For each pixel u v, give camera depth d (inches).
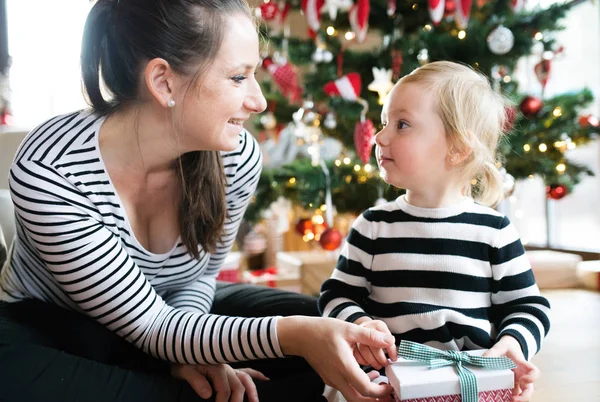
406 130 38.5
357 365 29.1
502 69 80.3
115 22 32.6
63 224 31.9
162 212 38.0
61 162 32.9
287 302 45.6
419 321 37.2
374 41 119.4
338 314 37.9
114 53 32.7
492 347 33.3
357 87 73.5
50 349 31.4
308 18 76.6
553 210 116.5
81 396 29.5
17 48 123.7
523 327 35.5
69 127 34.4
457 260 38.0
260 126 101.0
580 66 107.3
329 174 81.9
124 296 32.8
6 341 32.3
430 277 38.0
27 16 123.6
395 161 38.9
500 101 42.4
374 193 80.0
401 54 78.1
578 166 84.0
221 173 38.8
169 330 32.9
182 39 30.6
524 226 123.8
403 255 39.0
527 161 78.6
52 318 37.4
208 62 31.1
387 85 74.7
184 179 36.6
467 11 70.4
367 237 40.9
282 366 42.3
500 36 72.6
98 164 34.0
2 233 50.4
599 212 105.7
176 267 40.3
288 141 115.0
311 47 84.7
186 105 31.9
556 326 74.2
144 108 33.1
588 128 81.5
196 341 32.1
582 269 98.0
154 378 32.1
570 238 112.8
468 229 38.6
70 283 32.6
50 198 31.9
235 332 31.7
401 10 79.9
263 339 31.1
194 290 43.8
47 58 125.6
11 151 116.9
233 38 31.5
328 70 82.8
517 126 75.8
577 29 107.4
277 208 89.7
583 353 62.7
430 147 38.1
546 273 97.6
